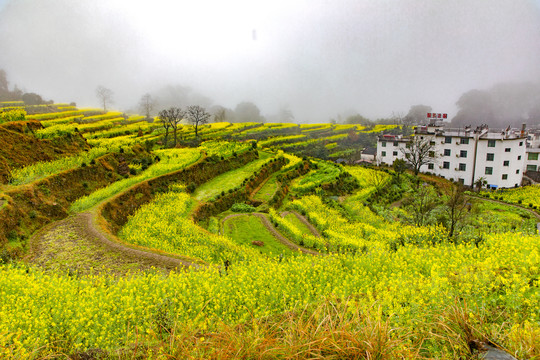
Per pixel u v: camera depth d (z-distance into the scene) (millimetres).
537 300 6441
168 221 27547
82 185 29656
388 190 52531
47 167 28750
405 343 4949
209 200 35812
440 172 68812
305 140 101875
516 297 6469
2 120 34312
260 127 122125
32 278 12367
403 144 75438
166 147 68750
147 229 24953
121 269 16766
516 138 62219
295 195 43062
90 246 19344
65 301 10648
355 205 40781
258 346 4629
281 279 11406
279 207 39188
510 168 63469
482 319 5180
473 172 65812
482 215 41688
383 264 12680
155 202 32312
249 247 25266
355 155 97750
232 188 40312
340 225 32281
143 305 9984
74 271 15859
